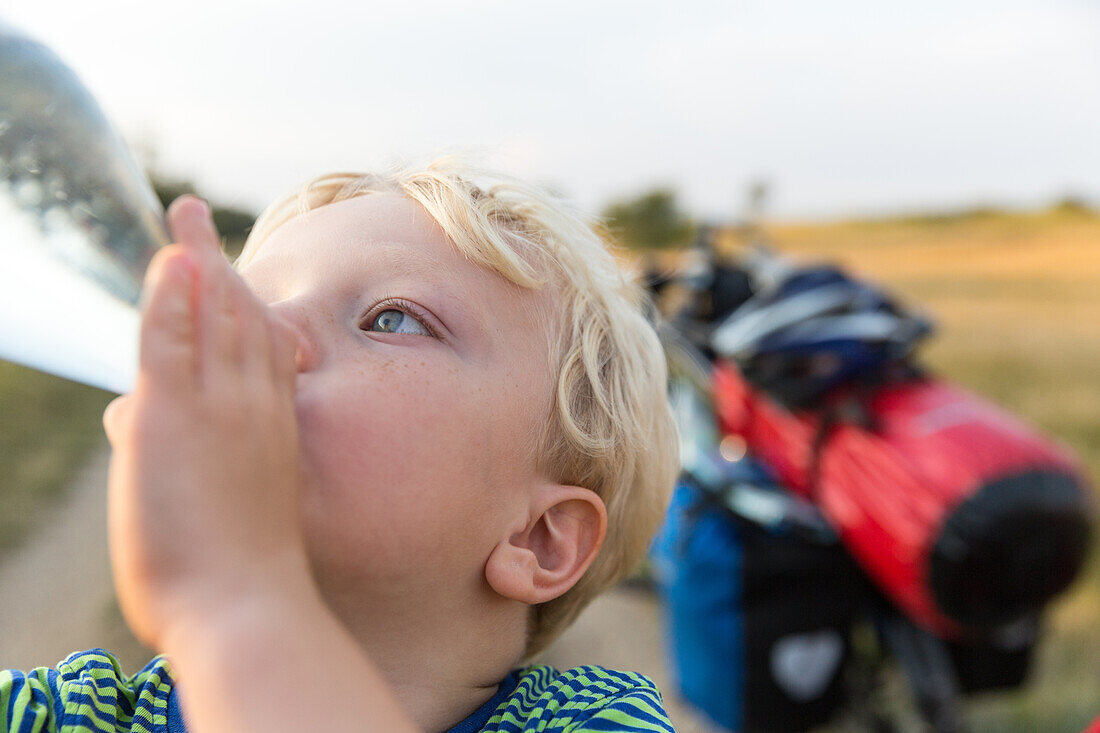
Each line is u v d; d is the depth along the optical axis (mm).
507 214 1057
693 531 2387
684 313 2889
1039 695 2926
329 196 1075
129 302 759
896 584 2174
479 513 856
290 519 648
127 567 592
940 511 2035
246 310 659
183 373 621
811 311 2465
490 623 904
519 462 907
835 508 2260
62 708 897
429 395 821
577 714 910
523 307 962
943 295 10359
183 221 654
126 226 760
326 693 588
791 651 2299
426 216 960
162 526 591
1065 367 6574
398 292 867
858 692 2498
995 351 7258
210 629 583
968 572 2035
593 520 986
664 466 1214
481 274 939
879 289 2680
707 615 2346
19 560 4215
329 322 840
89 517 4723
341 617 812
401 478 785
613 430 1057
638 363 1145
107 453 5719
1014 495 2020
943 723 2262
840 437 2275
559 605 1122
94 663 967
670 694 3141
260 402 643
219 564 598
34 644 3447
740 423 2535
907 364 2502
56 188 743
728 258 3158
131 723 917
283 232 962
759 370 2426
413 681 852
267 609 599
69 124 750
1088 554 2139
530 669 1042
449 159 1130
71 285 749
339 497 759
